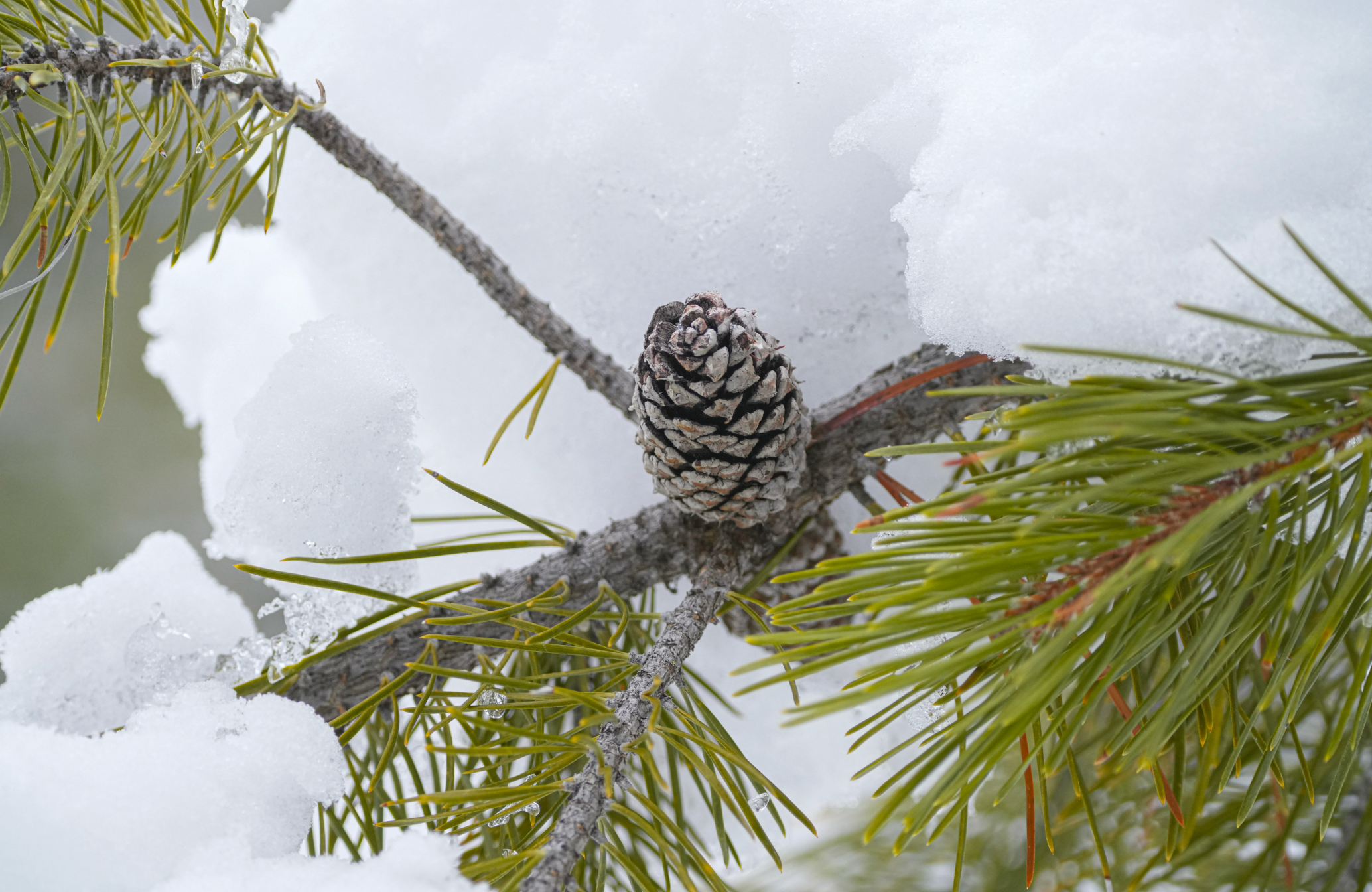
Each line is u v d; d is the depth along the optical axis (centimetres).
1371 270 51
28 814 53
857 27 57
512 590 58
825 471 58
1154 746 51
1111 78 53
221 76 57
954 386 58
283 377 57
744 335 55
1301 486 51
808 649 50
